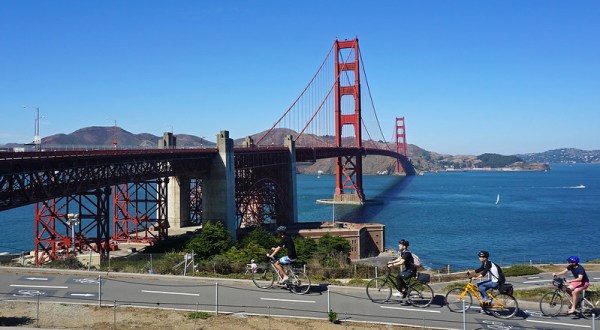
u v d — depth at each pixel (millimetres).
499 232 120250
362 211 155750
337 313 18688
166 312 19094
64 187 45625
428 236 113812
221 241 59781
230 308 19469
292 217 104938
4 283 23797
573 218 146375
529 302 19953
